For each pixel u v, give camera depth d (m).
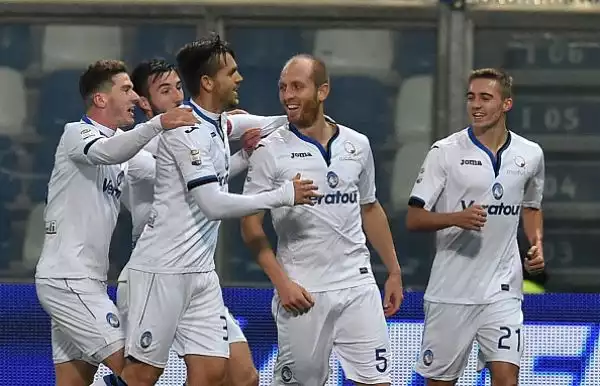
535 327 24.41
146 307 19.30
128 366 19.48
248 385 20.66
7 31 25.88
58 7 25.81
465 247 21.05
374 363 20.03
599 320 24.39
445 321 21.28
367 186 20.73
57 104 25.97
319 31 25.97
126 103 20.16
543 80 26.23
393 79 25.97
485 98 20.88
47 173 26.00
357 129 26.03
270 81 26.05
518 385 22.70
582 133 26.34
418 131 25.97
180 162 18.89
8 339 24.36
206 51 19.34
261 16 25.92
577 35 26.16
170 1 25.91
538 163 21.45
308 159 19.86
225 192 19.55
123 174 20.58
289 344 20.20
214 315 19.72
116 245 26.05
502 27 25.97
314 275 19.98
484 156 21.08
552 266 26.33
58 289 19.69
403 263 25.97
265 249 19.88
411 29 25.92
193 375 19.59
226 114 21.19
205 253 19.59
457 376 21.66
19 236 25.95
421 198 21.05
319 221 19.88
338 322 20.16
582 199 26.36
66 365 21.05
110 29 25.97
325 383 22.22
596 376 24.38
